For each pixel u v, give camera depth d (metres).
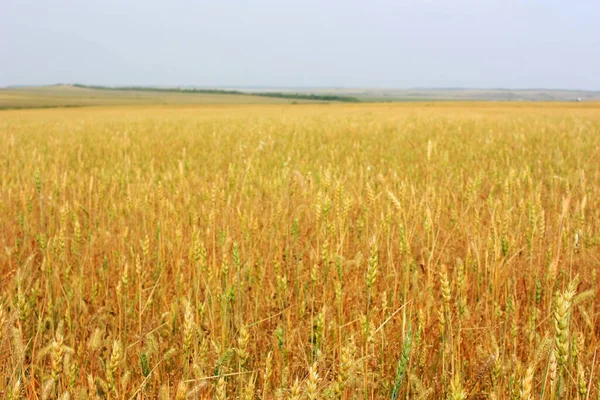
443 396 2.23
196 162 9.55
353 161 9.13
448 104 74.06
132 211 4.95
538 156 9.52
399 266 3.45
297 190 5.16
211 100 116.94
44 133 17.77
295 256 3.73
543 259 3.66
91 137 15.34
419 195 5.03
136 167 8.16
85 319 3.04
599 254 3.67
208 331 2.66
